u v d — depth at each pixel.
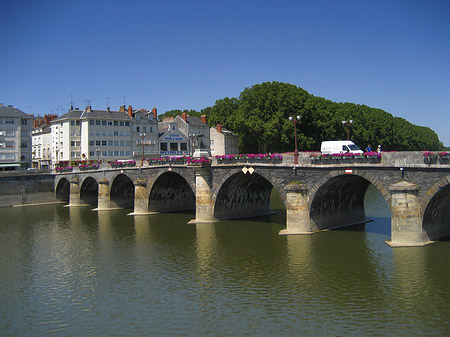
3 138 108.81
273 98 90.50
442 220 37.34
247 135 95.94
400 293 26.92
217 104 127.25
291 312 25.14
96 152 103.19
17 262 38.25
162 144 111.69
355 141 114.25
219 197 52.81
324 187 41.22
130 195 75.69
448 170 31.50
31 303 28.20
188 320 24.70
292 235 42.53
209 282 30.78
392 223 35.34
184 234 46.84
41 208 79.31
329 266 32.69
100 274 33.78
